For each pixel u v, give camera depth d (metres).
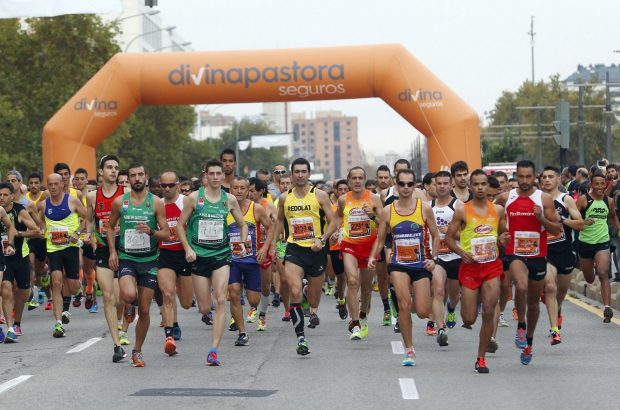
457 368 24.16
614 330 31.25
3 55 92.62
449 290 29.20
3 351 28.33
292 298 26.62
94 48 95.19
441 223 28.20
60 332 31.27
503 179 37.31
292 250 27.45
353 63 50.75
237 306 28.88
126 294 24.58
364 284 29.73
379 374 23.34
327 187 53.38
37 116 93.62
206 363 25.31
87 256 37.94
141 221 24.77
